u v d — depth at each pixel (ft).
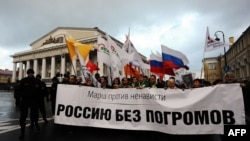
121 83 27.25
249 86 17.07
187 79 28.96
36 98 21.62
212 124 16.70
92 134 20.26
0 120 29.68
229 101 16.51
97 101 20.68
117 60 28.37
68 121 20.76
